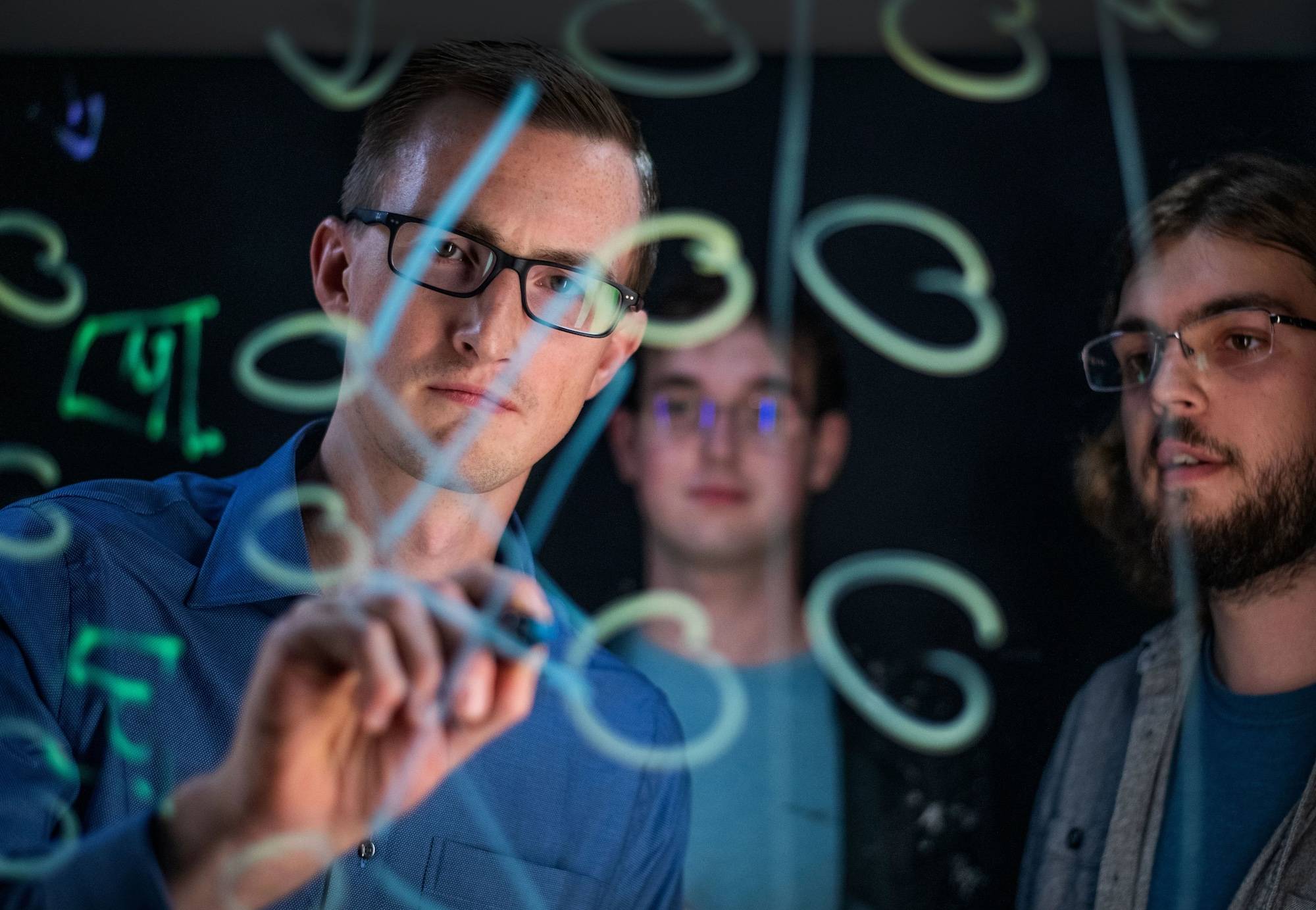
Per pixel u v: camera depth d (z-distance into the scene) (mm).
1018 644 1547
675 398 1636
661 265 1655
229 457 1658
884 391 1627
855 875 1516
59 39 1700
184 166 1709
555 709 1226
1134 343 1394
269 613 1103
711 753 1560
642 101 1691
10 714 931
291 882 656
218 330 1677
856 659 1577
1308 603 1265
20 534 1041
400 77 1117
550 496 1625
